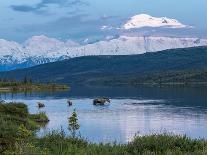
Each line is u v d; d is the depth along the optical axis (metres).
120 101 182.62
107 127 84.88
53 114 116.62
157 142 27.09
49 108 142.00
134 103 169.25
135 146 26.86
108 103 169.50
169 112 126.00
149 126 89.25
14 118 65.31
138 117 111.00
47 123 86.56
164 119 105.56
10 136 29.42
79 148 29.12
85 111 130.62
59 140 32.22
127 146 27.42
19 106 80.44
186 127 88.25
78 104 165.38
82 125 88.44
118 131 77.25
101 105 159.25
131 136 68.88
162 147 26.38
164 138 28.06
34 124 73.06
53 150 28.62
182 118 107.94
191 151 26.34
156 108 142.38
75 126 39.00
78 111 130.38
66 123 87.06
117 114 120.31
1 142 27.67
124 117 110.94
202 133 77.44
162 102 172.62
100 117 110.25
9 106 76.56
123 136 68.94
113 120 102.06
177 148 26.05
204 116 112.50
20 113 77.44
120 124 92.19
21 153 25.80
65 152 27.52
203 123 96.00
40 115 90.62
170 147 26.67
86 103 171.38
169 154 24.61
